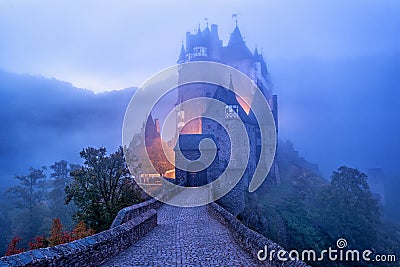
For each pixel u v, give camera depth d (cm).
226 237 1217
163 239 1195
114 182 2433
